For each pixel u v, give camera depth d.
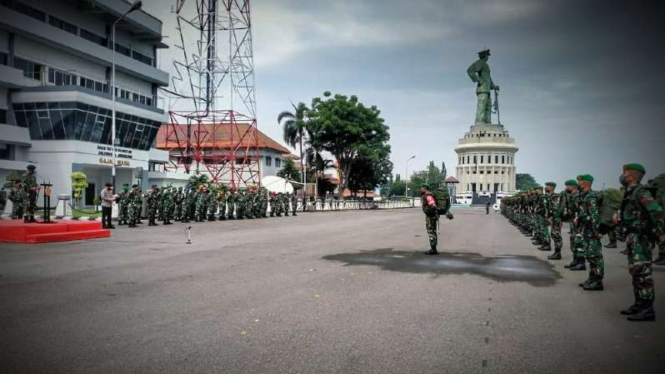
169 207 24.34
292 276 9.56
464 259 12.54
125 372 4.45
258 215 33.53
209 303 7.14
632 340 5.59
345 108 54.00
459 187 117.94
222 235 18.80
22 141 39.22
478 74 117.19
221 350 5.07
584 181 8.95
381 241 17.22
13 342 5.27
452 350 5.16
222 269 10.34
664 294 8.41
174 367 4.58
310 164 59.72
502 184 114.12
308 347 5.20
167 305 6.99
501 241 17.88
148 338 5.44
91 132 41.59
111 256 12.23
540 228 15.55
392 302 7.38
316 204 51.03
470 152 115.06
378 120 57.62
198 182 40.53
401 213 48.81
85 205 43.97
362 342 5.39
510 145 114.38
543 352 5.14
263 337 5.53
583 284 8.70
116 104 43.84
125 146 46.84
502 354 5.07
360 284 8.83
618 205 8.10
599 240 8.51
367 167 63.78
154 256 12.34
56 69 42.69
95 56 45.16
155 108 49.88
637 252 6.55
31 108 39.56
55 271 9.82
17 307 6.79
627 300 7.74
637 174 6.65
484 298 7.78
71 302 7.12
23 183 16.30
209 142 63.00
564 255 13.61
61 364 4.64
